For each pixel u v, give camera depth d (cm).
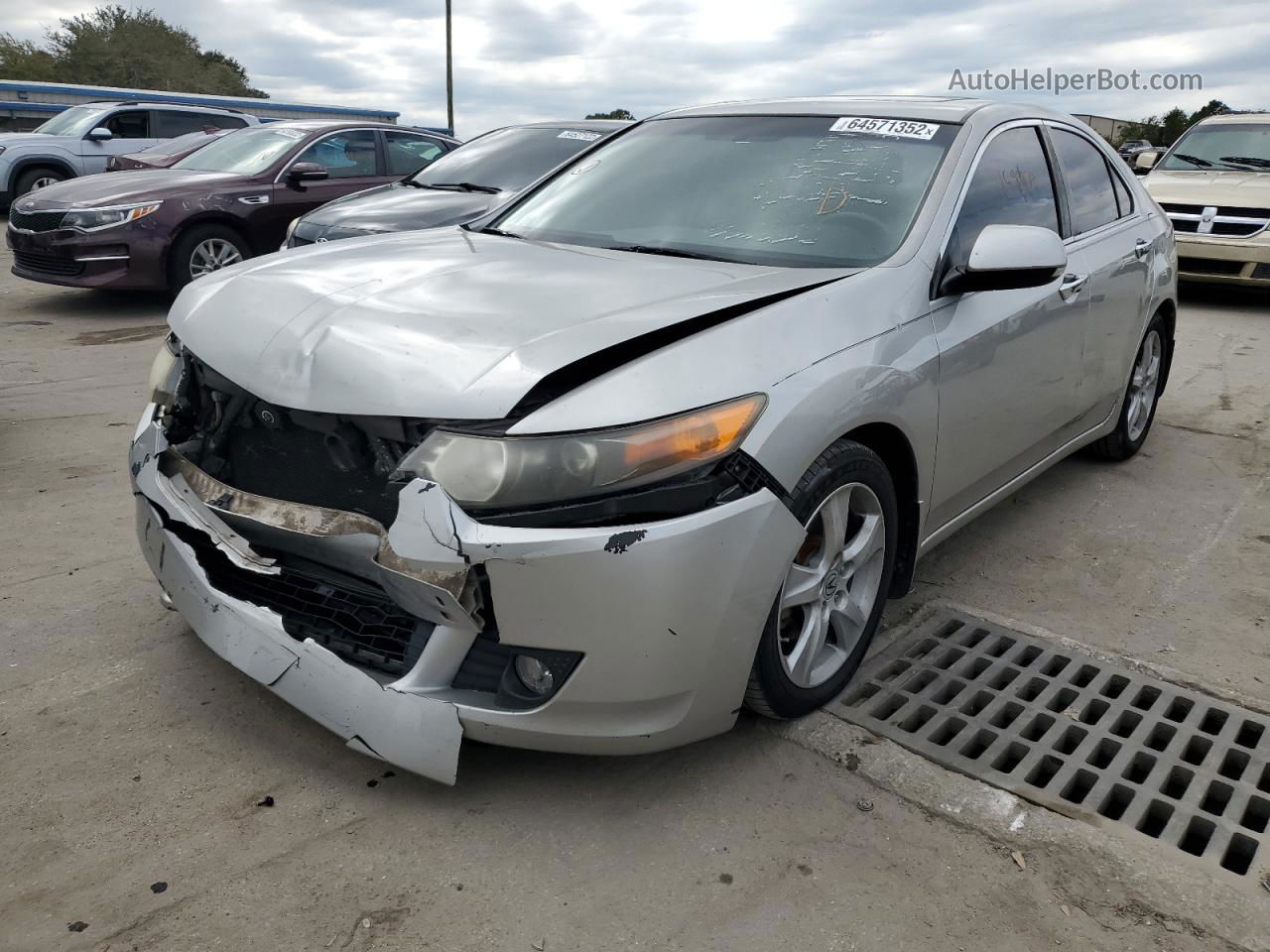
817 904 198
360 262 277
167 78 5569
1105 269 378
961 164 307
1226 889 204
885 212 291
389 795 225
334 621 225
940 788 232
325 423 215
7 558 340
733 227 298
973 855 213
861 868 208
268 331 236
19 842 207
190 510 246
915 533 282
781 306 238
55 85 2259
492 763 238
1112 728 263
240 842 209
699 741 233
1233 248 867
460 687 210
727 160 328
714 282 253
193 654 281
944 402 274
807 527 227
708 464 205
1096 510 418
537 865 206
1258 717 267
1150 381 478
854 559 258
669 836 216
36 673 269
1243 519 412
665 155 343
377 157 957
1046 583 350
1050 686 280
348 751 241
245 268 282
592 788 230
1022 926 194
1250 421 550
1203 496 438
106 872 200
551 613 198
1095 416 412
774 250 285
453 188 728
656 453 199
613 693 205
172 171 911
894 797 230
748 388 215
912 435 262
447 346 212
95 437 483
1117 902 201
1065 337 346
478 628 203
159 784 226
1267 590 348
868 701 269
